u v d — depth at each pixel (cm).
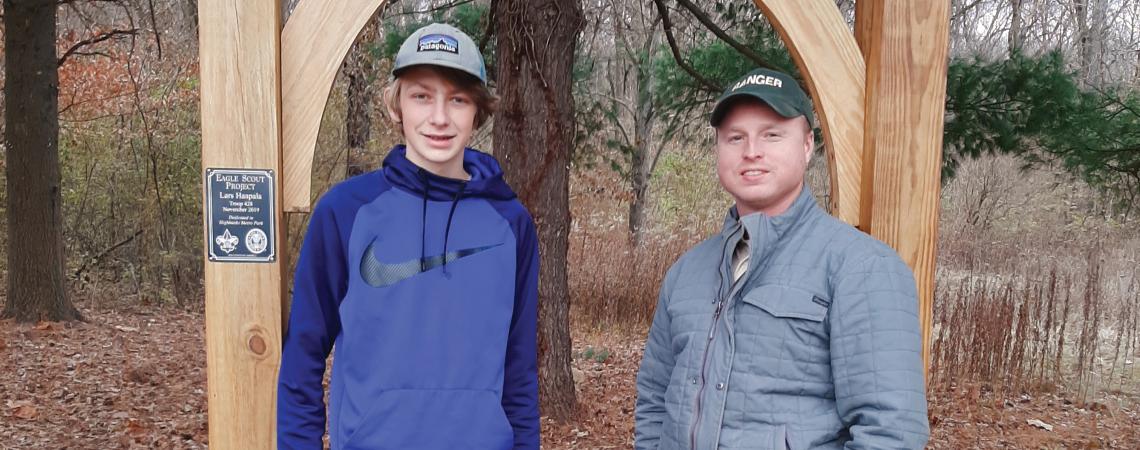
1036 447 462
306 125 167
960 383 578
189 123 988
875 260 139
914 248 179
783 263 146
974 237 1076
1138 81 1179
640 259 786
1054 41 1379
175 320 838
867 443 131
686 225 1061
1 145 917
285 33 166
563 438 435
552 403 460
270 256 163
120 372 580
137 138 970
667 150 1188
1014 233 1148
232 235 162
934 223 180
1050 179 1234
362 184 154
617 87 1095
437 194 153
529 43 416
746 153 150
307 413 150
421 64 146
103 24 1040
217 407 164
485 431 148
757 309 143
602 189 980
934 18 179
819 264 144
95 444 422
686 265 165
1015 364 570
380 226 150
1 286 895
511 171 433
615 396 530
